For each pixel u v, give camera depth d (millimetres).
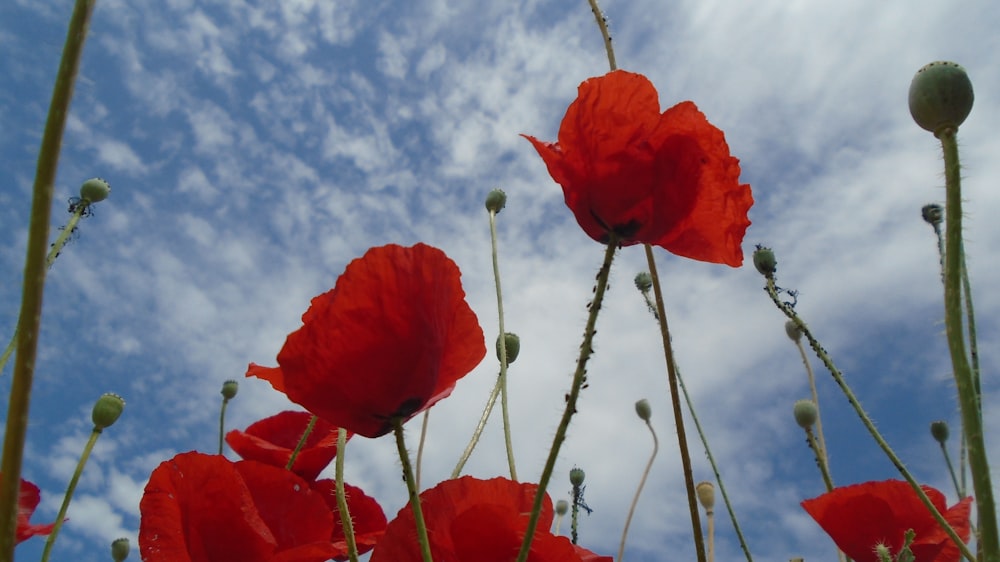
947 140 141
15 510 93
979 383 197
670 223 178
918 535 249
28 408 95
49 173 98
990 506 122
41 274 98
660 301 218
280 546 188
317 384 155
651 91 177
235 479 182
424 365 157
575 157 178
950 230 136
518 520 175
